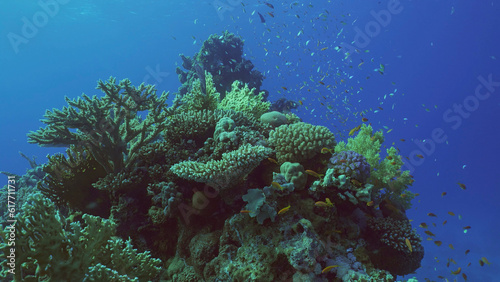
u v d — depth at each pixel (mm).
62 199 6012
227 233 4812
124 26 64688
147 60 81125
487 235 40094
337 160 5242
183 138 5957
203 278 4801
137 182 5535
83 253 3498
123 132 6246
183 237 5199
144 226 5477
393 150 6602
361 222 5520
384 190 6305
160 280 5047
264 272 4266
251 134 5699
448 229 41781
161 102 5859
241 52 14711
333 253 4754
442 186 73312
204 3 56250
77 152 6137
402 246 5160
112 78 5426
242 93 7852
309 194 5109
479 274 29156
